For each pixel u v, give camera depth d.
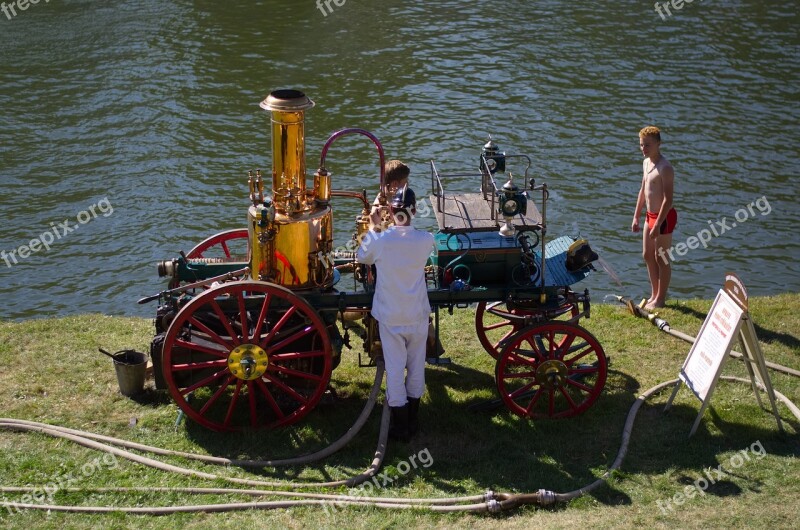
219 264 7.68
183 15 27.50
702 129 19.50
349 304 7.06
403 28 26.55
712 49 24.58
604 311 9.40
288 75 22.69
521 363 7.23
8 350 8.26
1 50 24.08
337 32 26.12
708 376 6.95
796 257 14.77
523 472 6.54
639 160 18.03
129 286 13.78
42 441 6.79
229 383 7.09
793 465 6.54
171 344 6.75
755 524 5.84
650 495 6.21
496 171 7.30
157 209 16.12
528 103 20.91
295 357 6.92
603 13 27.91
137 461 6.55
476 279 7.23
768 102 20.98
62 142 18.78
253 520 5.91
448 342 8.70
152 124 19.73
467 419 7.25
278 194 6.88
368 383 7.82
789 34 25.77
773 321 8.98
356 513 6.00
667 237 9.32
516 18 27.50
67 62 23.34
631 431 7.04
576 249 7.30
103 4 28.53
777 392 7.51
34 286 13.71
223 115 20.27
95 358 8.16
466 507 6.03
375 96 21.39
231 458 6.71
